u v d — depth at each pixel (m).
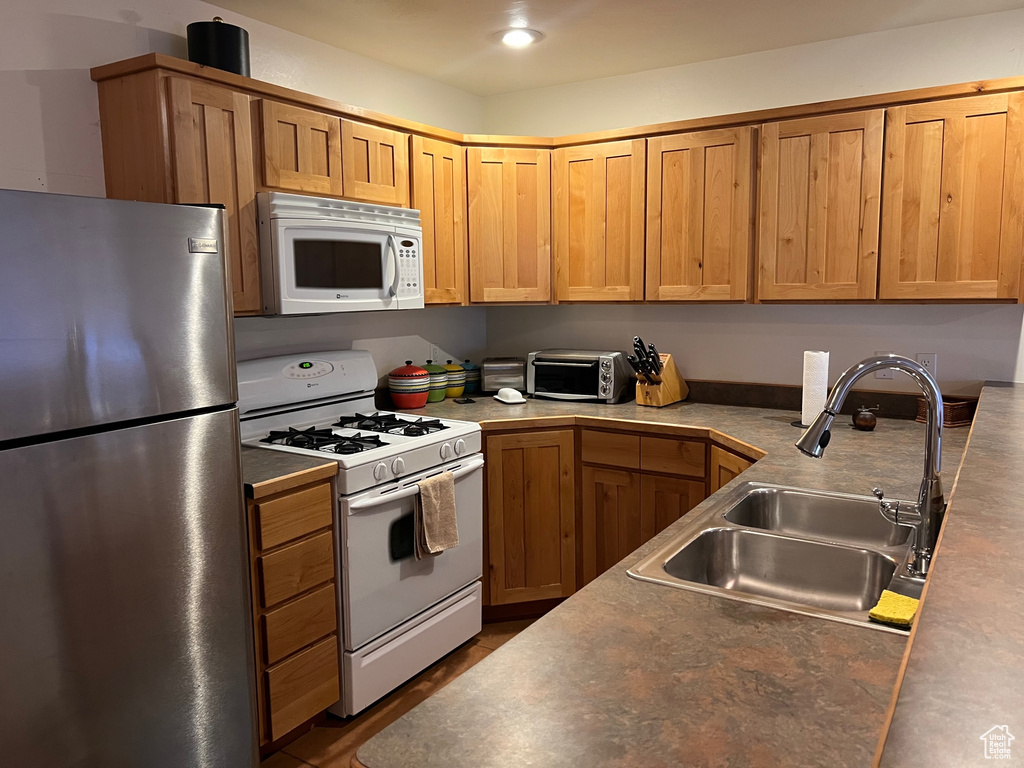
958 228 2.60
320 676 2.34
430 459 2.63
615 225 3.26
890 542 1.78
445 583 2.75
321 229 2.55
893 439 2.56
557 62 3.33
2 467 1.47
